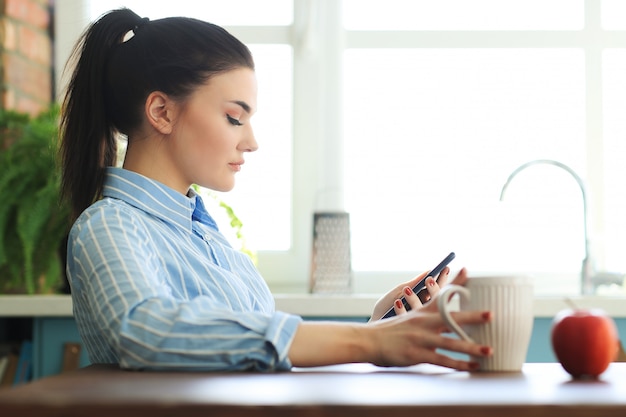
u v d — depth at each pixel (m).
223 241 1.71
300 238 3.21
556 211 3.14
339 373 1.19
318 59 3.20
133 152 1.61
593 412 0.85
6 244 2.76
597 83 3.20
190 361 1.20
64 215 2.72
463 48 3.21
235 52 1.57
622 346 2.54
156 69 1.56
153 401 0.86
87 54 1.63
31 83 3.14
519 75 3.22
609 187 3.19
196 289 1.50
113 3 3.27
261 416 0.84
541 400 0.87
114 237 1.35
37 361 2.56
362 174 3.22
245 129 1.59
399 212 3.19
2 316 2.70
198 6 3.26
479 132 3.21
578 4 3.23
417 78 3.23
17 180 2.75
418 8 3.24
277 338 1.20
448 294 1.19
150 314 1.22
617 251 3.19
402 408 0.84
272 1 3.24
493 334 1.21
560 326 1.19
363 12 3.24
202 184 1.60
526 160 3.20
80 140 1.63
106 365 1.32
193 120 1.55
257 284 1.71
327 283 2.82
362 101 3.23
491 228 3.16
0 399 0.87
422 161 3.21
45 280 2.76
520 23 3.23
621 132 3.21
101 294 1.27
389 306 1.59
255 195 3.23
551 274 3.09
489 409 0.84
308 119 3.23
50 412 0.85
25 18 3.11
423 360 1.20
